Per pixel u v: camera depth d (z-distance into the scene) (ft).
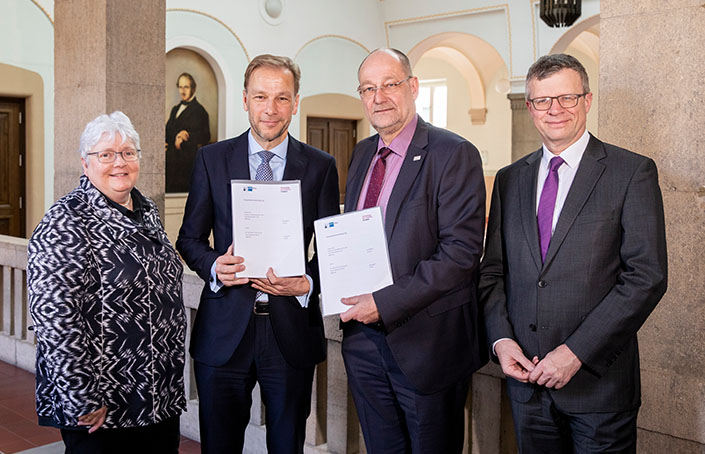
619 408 6.50
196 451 12.32
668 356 7.98
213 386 8.40
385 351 7.48
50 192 31.07
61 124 14.99
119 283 7.23
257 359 8.40
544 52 39.88
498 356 6.87
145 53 14.52
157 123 14.84
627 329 6.27
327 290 7.22
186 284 12.71
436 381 7.27
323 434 11.32
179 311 7.86
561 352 6.40
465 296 7.50
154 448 7.80
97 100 14.06
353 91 44.39
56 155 15.24
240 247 7.80
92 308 7.13
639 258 6.30
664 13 7.86
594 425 6.51
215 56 36.40
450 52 52.85
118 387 7.27
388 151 7.66
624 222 6.45
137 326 7.35
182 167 36.24
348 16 43.24
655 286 6.20
